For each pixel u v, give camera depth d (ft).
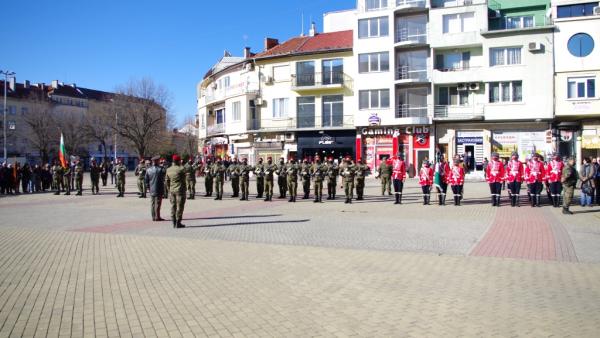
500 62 121.49
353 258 28.81
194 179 73.92
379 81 131.85
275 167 72.69
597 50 112.78
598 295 20.85
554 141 118.11
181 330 17.02
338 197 74.90
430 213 52.19
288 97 146.51
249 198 74.64
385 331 16.74
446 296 20.88
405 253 30.19
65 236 37.93
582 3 114.83
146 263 27.84
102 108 200.54
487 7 122.93
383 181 74.69
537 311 18.76
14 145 236.63
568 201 49.67
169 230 40.73
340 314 18.63
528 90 118.11
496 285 22.59
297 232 39.04
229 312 18.99
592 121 116.06
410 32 130.31
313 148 142.51
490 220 45.75
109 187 110.22
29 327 17.53
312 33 163.84
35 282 23.89
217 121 178.40
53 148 212.43
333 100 141.38
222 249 31.81
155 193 46.96
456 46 125.29
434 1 130.41
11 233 39.75
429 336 16.22
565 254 29.63
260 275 24.82
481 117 121.39
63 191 96.12
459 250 31.17
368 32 133.49
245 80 155.63
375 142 134.51
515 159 59.00
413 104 131.23
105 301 20.59
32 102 223.92
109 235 38.19
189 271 25.80
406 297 20.77
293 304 19.97
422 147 129.29
